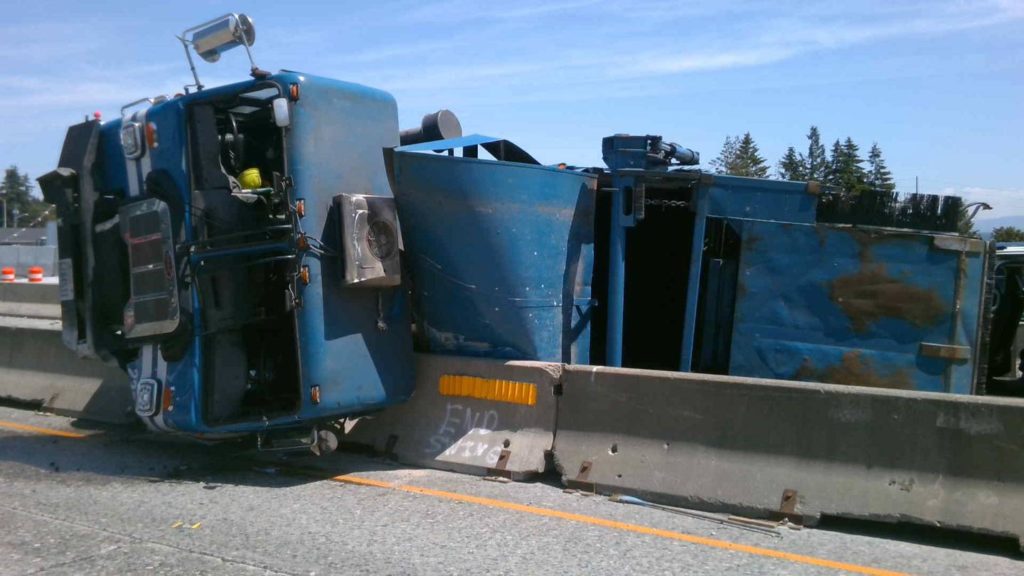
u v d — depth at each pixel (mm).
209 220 7180
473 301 7418
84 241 7961
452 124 9398
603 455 6762
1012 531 5363
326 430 7273
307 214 6824
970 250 7172
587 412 6926
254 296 7445
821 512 5895
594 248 8344
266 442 7207
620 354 7906
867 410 5930
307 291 6816
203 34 7215
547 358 7586
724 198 7680
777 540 5648
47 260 42531
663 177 7758
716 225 7984
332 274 6973
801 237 7539
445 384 7637
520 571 5102
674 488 6387
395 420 7816
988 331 7262
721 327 7910
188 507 6469
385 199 7184
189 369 7227
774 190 7641
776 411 6215
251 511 6340
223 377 7293
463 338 7609
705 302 7977
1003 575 5031
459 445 7395
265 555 5402
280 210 7227
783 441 6168
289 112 6766
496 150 8828
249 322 7336
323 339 6879
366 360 7199
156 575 5086
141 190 7566
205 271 7148
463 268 7363
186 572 5133
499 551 5434
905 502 5699
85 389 10148
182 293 7148
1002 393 9055
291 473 7422
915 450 5770
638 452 6645
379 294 7348
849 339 7402
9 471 7660
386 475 7281
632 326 8703
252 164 7762
